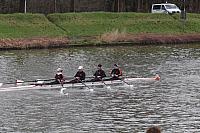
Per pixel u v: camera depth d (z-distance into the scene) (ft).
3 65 302.45
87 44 403.34
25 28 416.87
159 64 313.73
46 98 222.69
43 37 404.57
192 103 214.28
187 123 184.55
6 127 178.19
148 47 401.90
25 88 240.53
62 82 244.63
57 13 463.83
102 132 173.68
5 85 241.96
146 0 532.32
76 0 505.25
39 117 191.21
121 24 451.12
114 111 201.05
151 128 93.66
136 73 281.95
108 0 519.19
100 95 230.68
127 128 178.50
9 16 432.25
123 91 239.71
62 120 187.62
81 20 449.89
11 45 381.81
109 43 408.87
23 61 319.27
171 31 452.35
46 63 312.09
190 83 257.14
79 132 173.37
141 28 448.24
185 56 349.61
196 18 498.28
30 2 483.10
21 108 203.82
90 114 196.24
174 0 552.00
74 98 223.71
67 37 412.57
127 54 357.82
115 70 260.21
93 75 266.57
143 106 209.15
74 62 317.63
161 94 231.91
